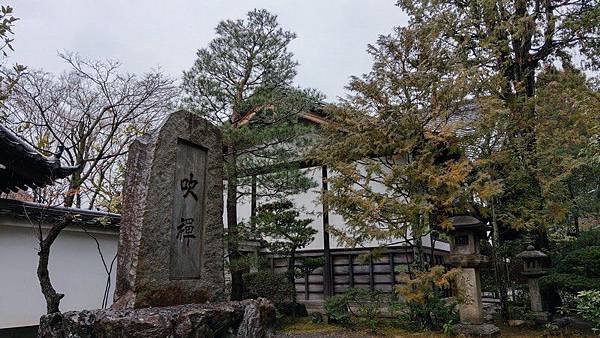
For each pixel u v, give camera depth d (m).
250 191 10.91
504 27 9.46
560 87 8.71
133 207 4.02
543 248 10.00
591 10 9.61
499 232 9.77
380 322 8.78
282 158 9.31
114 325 3.12
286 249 10.04
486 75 8.85
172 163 4.34
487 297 12.01
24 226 6.61
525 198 8.70
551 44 10.42
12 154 5.06
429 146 7.55
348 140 8.11
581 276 8.06
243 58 9.47
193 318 3.56
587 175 10.72
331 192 7.81
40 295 6.76
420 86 7.77
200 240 4.61
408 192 7.72
